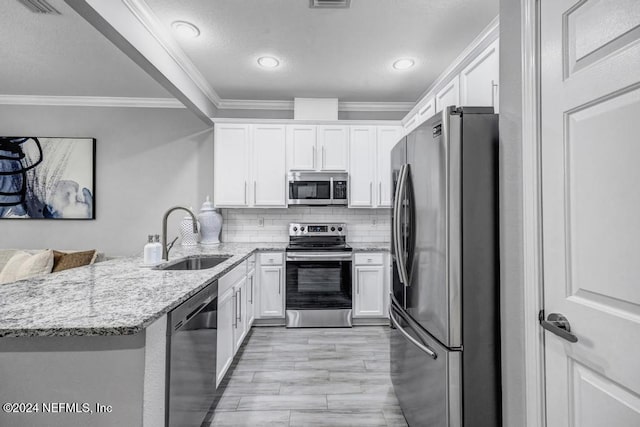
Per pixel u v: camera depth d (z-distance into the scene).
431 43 2.50
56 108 3.60
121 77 3.08
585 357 0.90
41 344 1.04
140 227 3.66
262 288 3.33
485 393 1.34
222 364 2.06
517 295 1.17
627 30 0.78
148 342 1.11
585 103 0.89
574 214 0.94
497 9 2.09
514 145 1.18
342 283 3.36
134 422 1.07
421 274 1.56
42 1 1.94
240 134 3.51
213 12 2.10
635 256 0.77
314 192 3.52
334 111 3.64
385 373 2.39
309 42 2.48
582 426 0.92
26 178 3.52
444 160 1.34
